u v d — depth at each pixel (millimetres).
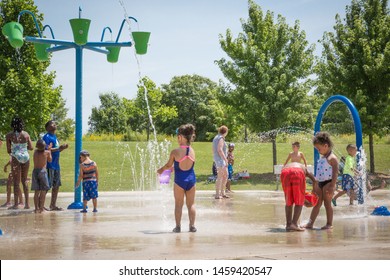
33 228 8484
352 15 24500
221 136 15070
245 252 6066
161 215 10555
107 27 12633
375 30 23828
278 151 31281
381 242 6832
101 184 21391
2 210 11734
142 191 18703
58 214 10805
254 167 26828
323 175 8367
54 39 11875
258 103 23953
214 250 6227
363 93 23594
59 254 6043
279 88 24531
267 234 7672
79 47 11984
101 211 11445
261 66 24406
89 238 7309
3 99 21344
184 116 95000
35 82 21812
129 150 30781
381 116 23109
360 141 12609
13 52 22125
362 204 12719
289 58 25094
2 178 22750
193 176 8062
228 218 9906
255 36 25688
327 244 6660
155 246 6559
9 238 7363
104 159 27562
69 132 98438
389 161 28109
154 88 58875
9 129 21547
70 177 22781
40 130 22969
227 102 25219
